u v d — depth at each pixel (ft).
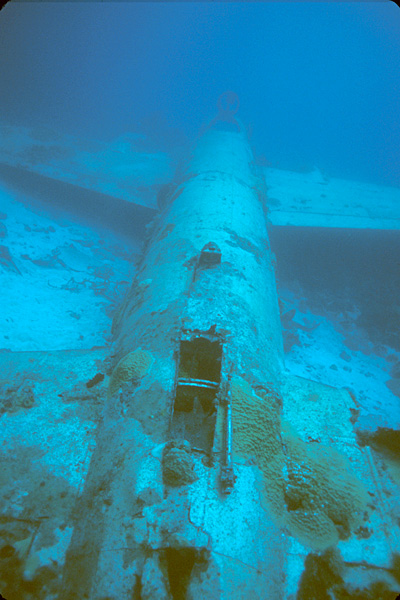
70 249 45.50
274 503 12.33
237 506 11.31
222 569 9.95
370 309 46.78
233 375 15.02
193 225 25.95
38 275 39.24
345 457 14.74
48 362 17.60
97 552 10.61
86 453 13.71
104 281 41.29
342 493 13.25
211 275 20.31
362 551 11.94
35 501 12.19
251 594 9.84
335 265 54.49
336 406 17.15
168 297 19.20
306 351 38.01
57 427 14.42
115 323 24.08
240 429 13.32
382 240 53.67
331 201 52.95
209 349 16.37
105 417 14.76
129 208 56.03
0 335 29.53
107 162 64.08
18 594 10.44
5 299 33.81
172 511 10.95
